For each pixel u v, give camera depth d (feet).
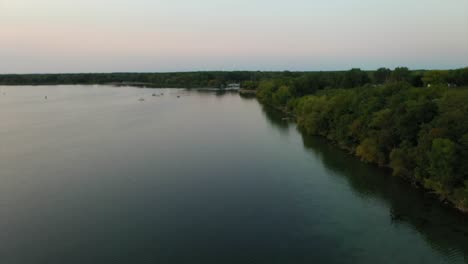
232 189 160.86
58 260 107.45
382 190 155.63
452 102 159.53
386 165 182.39
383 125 181.88
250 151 223.10
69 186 164.45
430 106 161.58
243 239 118.32
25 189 160.97
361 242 115.14
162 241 117.39
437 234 118.21
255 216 134.51
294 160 203.31
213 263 105.19
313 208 140.46
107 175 179.32
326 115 249.34
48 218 133.59
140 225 128.16
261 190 159.33
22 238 120.06
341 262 104.83
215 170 187.01
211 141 249.75
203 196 153.38
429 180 142.51
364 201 145.79
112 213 137.49
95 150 225.56
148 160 204.13
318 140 250.16
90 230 124.77
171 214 136.56
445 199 139.64
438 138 135.13
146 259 107.45
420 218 129.08
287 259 106.73
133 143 244.01
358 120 202.18
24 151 223.30
